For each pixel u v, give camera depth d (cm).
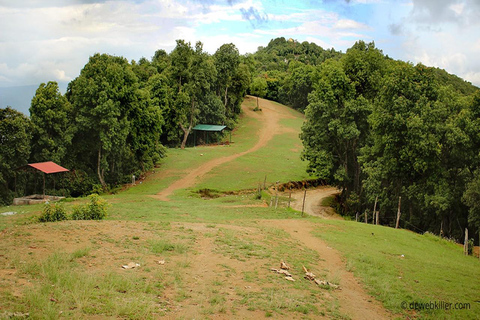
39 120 4522
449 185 3353
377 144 3997
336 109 4853
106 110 4706
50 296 855
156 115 5688
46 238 1374
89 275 1029
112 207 2877
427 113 3394
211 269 1288
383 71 4925
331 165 4875
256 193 4538
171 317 861
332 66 5206
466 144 3141
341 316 1068
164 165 6234
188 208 3225
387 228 2777
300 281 1330
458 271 1788
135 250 1373
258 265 1422
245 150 7725
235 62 9269
